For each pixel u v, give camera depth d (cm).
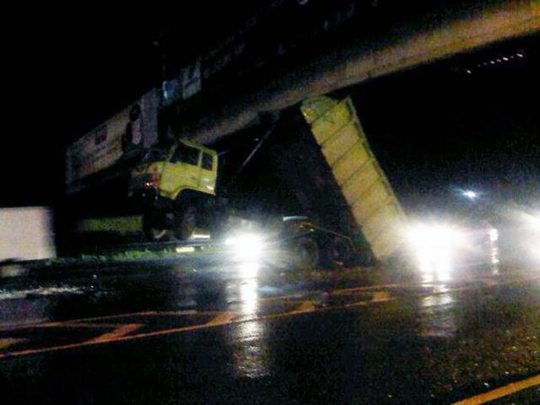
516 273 1415
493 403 500
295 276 1459
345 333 770
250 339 739
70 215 1839
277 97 2969
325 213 1688
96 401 509
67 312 973
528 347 689
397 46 2250
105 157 4009
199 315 912
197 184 1817
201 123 3731
